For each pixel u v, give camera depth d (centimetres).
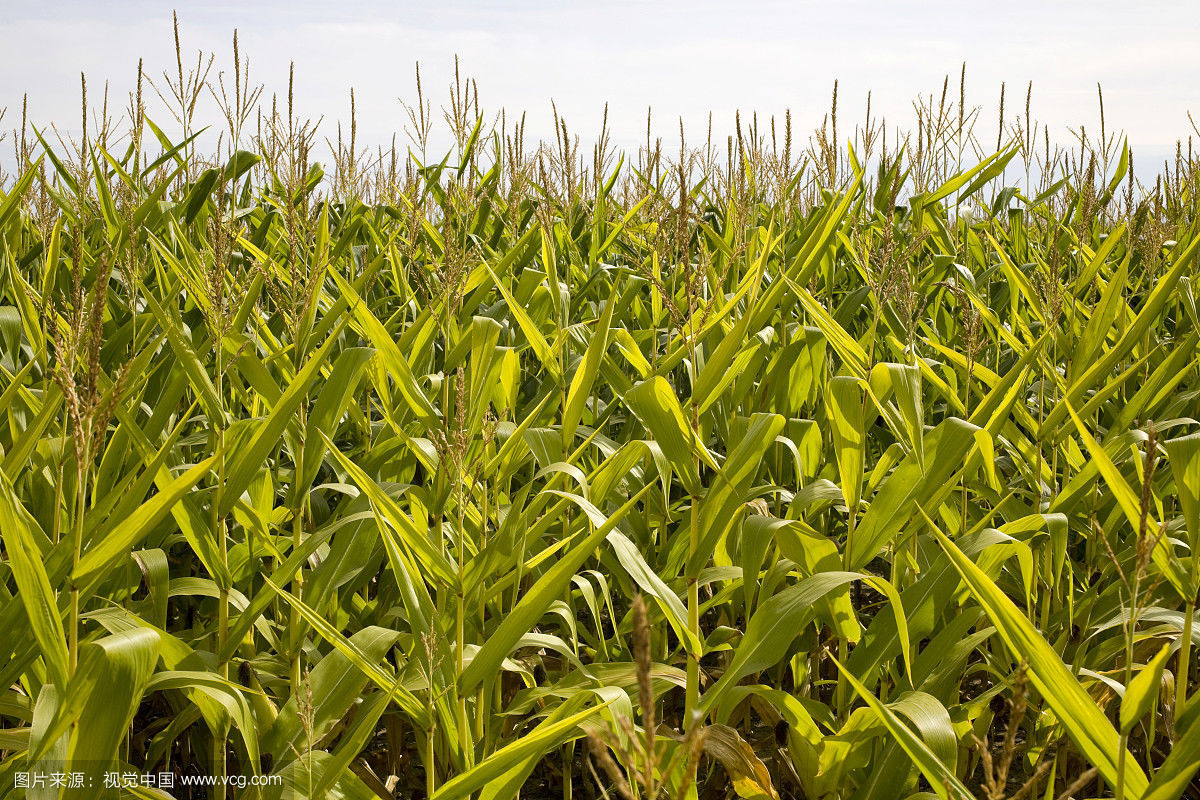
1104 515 301
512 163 468
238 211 496
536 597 185
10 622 168
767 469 358
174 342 223
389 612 275
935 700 203
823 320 249
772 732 301
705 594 353
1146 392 295
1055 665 152
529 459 327
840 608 230
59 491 166
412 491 255
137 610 255
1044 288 319
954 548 163
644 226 469
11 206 304
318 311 423
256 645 306
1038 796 276
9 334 275
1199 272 411
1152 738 241
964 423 220
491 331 251
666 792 215
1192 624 192
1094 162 381
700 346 320
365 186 617
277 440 218
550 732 160
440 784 271
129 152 459
